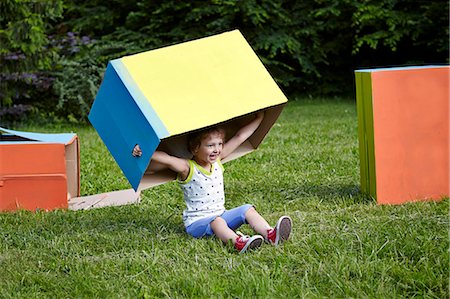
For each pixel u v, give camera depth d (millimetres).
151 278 4223
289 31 18016
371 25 17422
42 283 4199
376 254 4477
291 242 4820
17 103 13797
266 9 17438
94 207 6203
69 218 5727
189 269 4312
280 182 6977
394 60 18594
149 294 3992
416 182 6016
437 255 4457
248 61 5168
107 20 18094
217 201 5117
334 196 6262
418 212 5578
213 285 4039
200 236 5043
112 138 5031
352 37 18125
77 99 13414
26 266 4500
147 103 4762
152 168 5273
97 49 15750
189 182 5059
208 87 4949
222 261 4504
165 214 5906
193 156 5273
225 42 5203
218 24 17250
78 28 17906
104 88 5000
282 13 17719
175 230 5344
